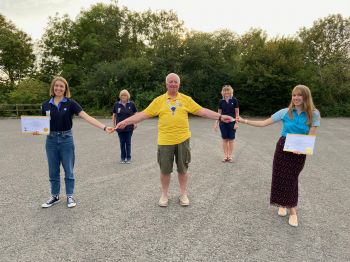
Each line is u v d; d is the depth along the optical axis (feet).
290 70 78.13
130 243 11.00
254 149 28.73
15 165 22.48
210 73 82.12
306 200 15.31
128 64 80.74
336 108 83.30
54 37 109.09
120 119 22.57
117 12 108.47
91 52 104.17
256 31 91.86
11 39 106.11
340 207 14.39
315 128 12.05
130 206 14.43
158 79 81.05
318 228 12.19
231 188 17.08
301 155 12.25
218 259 9.98
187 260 9.93
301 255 10.23
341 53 99.76
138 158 24.79
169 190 16.74
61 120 13.65
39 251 10.46
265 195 15.99
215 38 85.81
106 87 80.64
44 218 13.07
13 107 74.08
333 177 19.47
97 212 13.71
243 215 13.43
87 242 11.06
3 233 11.71
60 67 108.78
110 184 17.80
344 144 32.63
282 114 12.75
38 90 81.61
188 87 79.46
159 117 13.93
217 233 11.76
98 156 25.58
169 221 12.80
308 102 11.97
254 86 78.64
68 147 14.05
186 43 81.97
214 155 25.80
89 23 108.99
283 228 12.18
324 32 101.96
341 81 89.15
